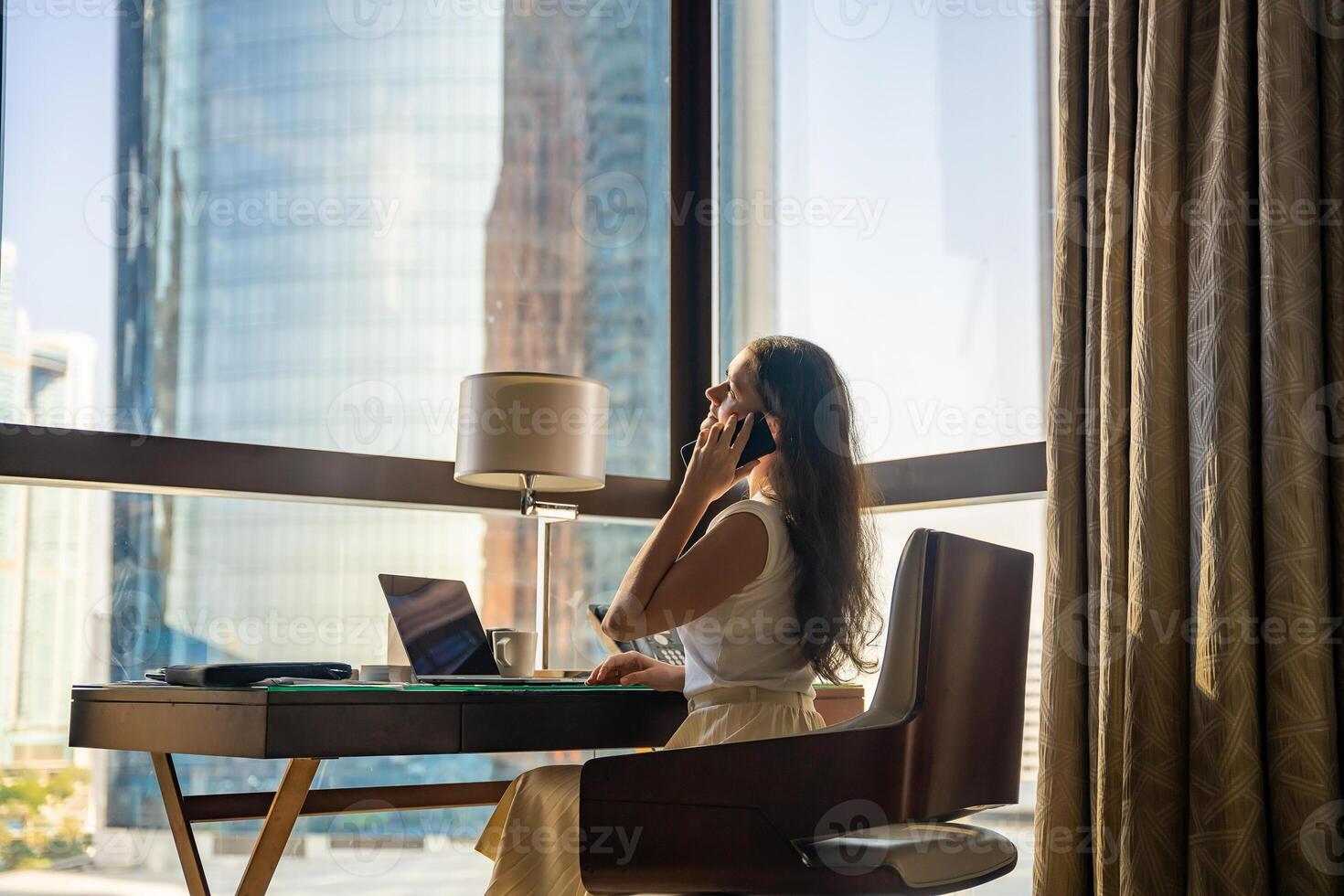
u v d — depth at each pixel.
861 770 1.56
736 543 1.78
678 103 3.66
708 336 3.60
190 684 1.83
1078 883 2.19
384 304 3.10
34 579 2.56
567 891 1.70
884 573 3.07
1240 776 1.91
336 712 1.67
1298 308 1.97
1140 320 2.17
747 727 1.76
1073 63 2.43
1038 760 2.38
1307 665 1.89
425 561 3.10
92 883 2.54
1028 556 1.84
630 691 1.99
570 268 3.42
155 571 2.71
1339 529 1.93
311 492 2.79
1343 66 2.03
